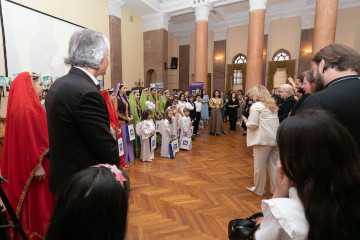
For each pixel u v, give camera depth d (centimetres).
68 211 53
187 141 461
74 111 91
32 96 141
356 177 47
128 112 371
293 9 903
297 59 925
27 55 423
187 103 571
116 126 285
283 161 58
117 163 108
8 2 384
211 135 633
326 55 104
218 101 629
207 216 211
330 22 563
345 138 50
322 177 50
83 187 54
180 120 477
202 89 796
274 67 964
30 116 138
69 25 522
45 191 148
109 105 266
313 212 48
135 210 220
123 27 761
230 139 575
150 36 856
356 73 97
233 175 320
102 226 53
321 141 50
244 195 257
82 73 104
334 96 89
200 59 798
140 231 185
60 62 498
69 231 53
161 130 412
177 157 412
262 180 252
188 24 1148
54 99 95
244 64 1033
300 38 907
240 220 90
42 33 453
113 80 689
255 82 690
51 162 102
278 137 60
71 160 97
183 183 289
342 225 45
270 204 58
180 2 796
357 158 50
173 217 208
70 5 531
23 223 145
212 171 336
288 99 307
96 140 95
